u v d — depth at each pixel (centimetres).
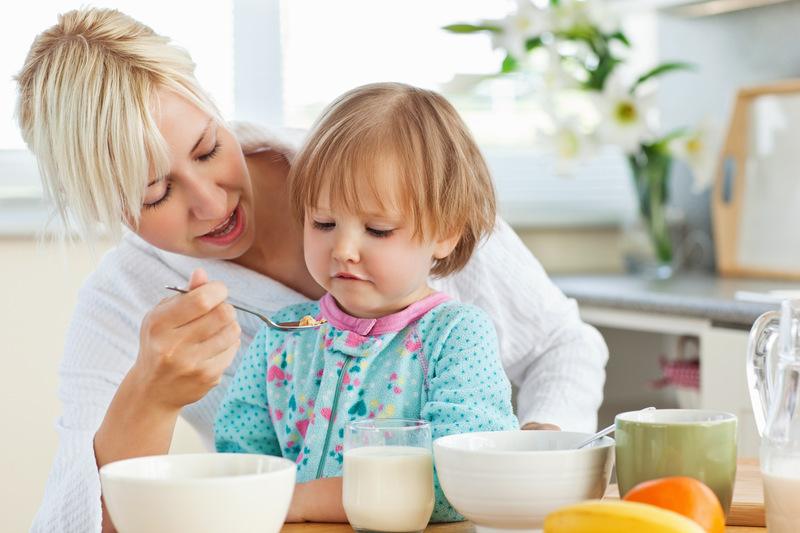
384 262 115
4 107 274
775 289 262
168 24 287
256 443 129
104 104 126
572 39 310
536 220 336
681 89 338
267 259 152
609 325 278
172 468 90
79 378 154
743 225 307
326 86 305
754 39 310
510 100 336
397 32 312
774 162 296
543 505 90
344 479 99
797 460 90
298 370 125
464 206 122
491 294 162
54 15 272
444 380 116
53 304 261
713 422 94
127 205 129
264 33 297
